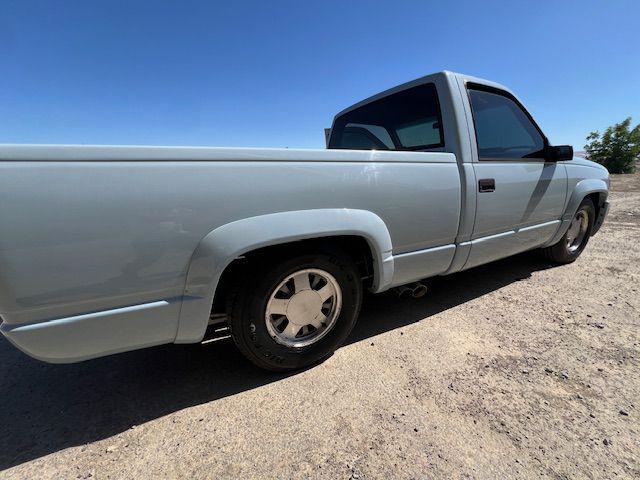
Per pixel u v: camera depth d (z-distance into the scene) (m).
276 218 1.85
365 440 1.69
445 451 1.62
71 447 1.69
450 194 2.57
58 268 1.43
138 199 1.54
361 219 2.13
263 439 1.72
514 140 3.22
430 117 2.86
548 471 1.51
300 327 2.21
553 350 2.43
